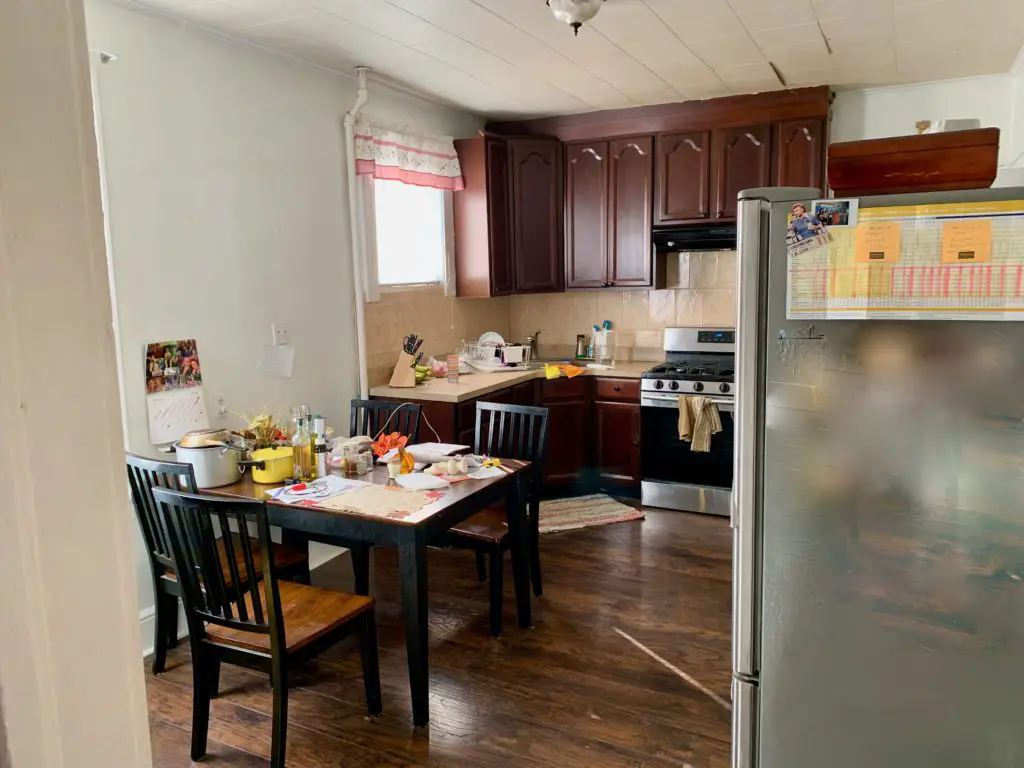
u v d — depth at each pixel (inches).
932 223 54.3
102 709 19.9
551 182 195.5
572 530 167.5
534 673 107.7
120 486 20.2
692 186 181.9
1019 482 54.5
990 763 58.4
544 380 188.4
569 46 132.9
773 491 61.5
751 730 65.7
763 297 59.6
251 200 131.7
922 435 56.6
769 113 172.6
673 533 165.3
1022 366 53.3
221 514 82.3
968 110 163.5
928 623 58.4
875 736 61.5
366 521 94.0
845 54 141.4
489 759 88.7
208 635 88.4
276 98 135.8
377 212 166.6
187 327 120.9
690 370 180.5
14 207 17.1
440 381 172.7
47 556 18.2
